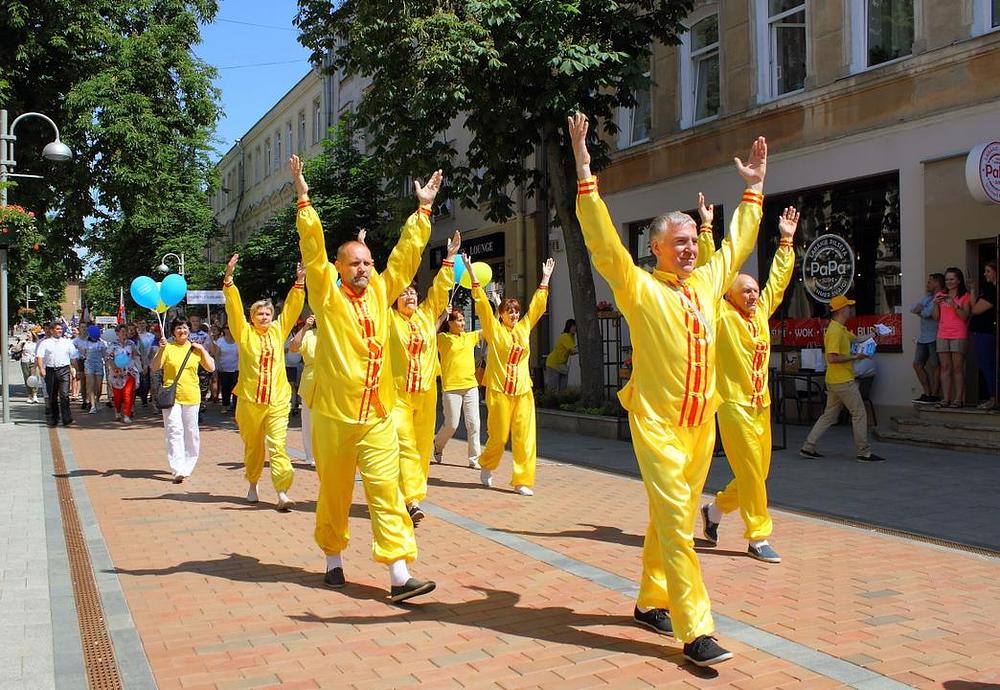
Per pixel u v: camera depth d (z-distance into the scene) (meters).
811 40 14.55
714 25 16.97
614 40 14.23
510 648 4.54
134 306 43.06
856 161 13.80
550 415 15.09
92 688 4.08
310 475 10.52
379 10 13.61
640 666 4.26
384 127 15.45
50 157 16.41
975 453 10.93
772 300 6.38
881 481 9.27
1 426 16.64
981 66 11.92
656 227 4.49
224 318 26.20
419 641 4.67
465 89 13.42
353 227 23.27
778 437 12.96
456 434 14.76
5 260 16.91
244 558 6.52
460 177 15.47
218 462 11.86
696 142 17.09
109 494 9.28
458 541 6.93
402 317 8.28
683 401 4.33
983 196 10.71
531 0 13.06
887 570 5.93
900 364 13.11
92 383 19.98
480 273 10.42
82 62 20.08
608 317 16.81
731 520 7.62
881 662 4.25
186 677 4.20
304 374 8.84
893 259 13.45
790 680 4.05
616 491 9.16
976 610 5.05
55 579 5.93
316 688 4.06
